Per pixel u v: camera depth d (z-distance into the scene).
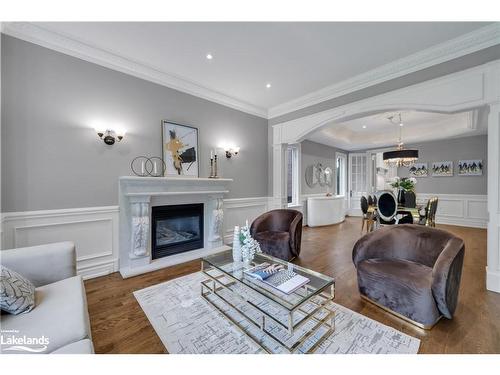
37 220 2.40
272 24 2.30
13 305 1.25
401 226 2.40
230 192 4.31
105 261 2.84
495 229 2.32
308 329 1.74
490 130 2.33
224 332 1.74
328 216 6.25
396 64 2.95
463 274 2.78
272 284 1.69
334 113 3.69
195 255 3.51
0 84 2.21
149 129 3.23
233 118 4.32
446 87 2.59
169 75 3.37
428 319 1.71
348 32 2.41
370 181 7.45
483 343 1.59
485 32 2.32
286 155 4.77
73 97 2.62
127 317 1.93
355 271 2.94
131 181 2.90
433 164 6.55
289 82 3.58
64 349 1.06
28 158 2.36
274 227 3.75
